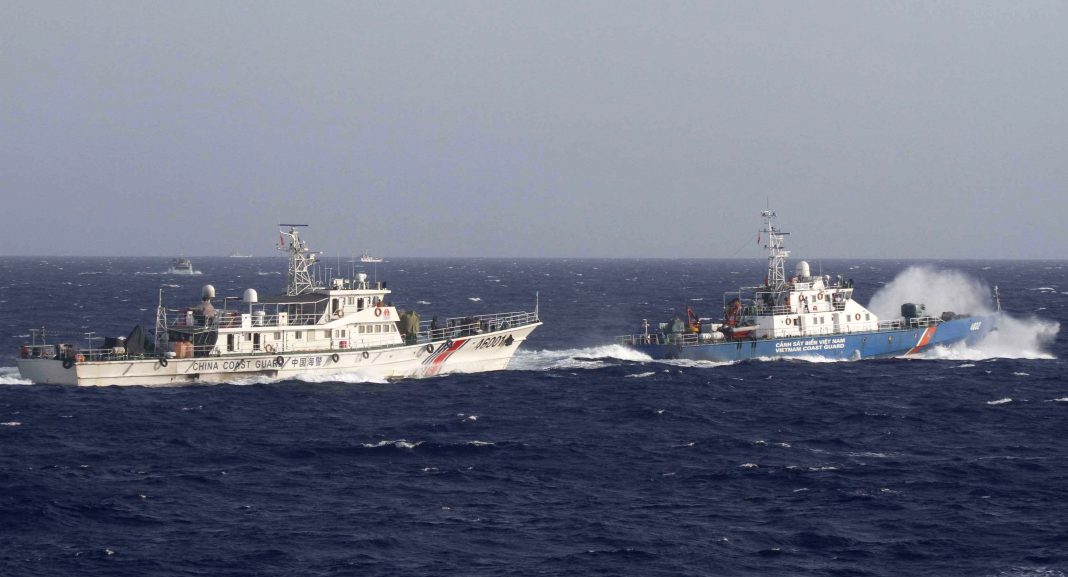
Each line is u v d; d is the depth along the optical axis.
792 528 68.75
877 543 65.88
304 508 72.38
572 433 96.69
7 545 64.38
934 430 98.25
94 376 113.50
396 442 91.56
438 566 61.69
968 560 62.78
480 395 115.50
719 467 84.31
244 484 78.31
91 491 75.69
